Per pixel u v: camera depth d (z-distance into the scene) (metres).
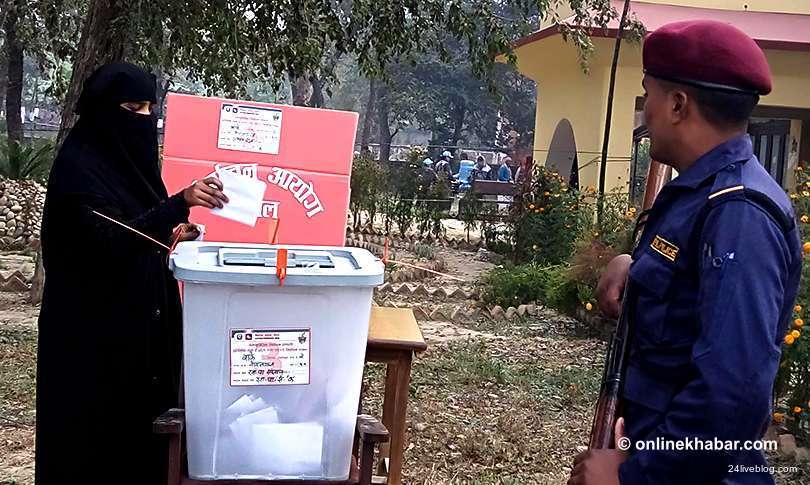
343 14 9.26
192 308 2.62
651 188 2.61
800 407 5.59
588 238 9.63
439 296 10.78
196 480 2.71
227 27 7.82
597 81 13.79
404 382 3.42
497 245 15.06
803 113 14.01
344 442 2.76
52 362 3.36
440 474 5.10
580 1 10.46
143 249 3.26
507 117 37.28
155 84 3.57
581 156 14.27
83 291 3.34
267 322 2.65
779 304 1.91
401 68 35.12
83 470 3.38
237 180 3.52
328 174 3.75
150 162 3.50
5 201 14.34
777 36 13.68
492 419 6.04
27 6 10.06
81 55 8.08
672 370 2.05
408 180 16.48
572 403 6.54
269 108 3.76
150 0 7.71
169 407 3.49
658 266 2.07
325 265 2.78
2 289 9.98
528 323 9.30
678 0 14.27
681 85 2.08
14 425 5.54
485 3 8.81
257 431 2.70
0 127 23.48
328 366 2.71
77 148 3.37
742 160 2.05
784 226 2.00
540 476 5.16
